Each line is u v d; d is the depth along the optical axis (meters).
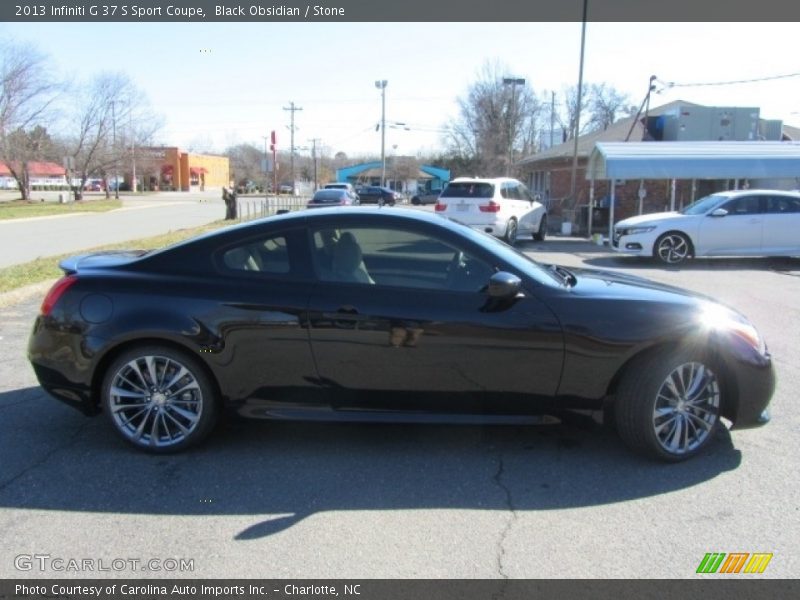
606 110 63.66
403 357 3.78
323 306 3.79
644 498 3.40
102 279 3.93
